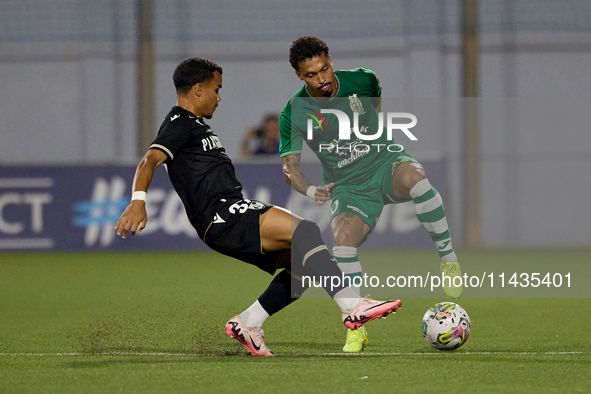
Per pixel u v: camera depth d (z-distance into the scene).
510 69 50.31
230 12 52.66
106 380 10.55
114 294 24.19
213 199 12.33
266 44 52.88
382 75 51.66
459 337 12.98
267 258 12.38
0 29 52.09
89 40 52.28
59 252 40.50
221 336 15.08
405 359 12.16
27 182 40.47
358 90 15.55
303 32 52.66
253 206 12.26
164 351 13.20
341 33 52.03
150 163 11.98
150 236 40.72
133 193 11.70
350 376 10.66
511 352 12.89
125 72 52.47
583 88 50.03
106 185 40.50
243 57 52.94
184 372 11.07
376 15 51.72
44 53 52.31
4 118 52.56
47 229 40.47
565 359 12.09
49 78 52.44
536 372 10.92
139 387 10.07
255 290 25.30
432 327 12.96
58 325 17.30
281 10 52.53
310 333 15.84
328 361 11.99
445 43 51.00
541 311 19.48
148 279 28.69
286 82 53.12
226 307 20.95
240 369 11.29
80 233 40.62
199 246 40.66
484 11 50.28
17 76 52.41
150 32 46.03
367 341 14.34
